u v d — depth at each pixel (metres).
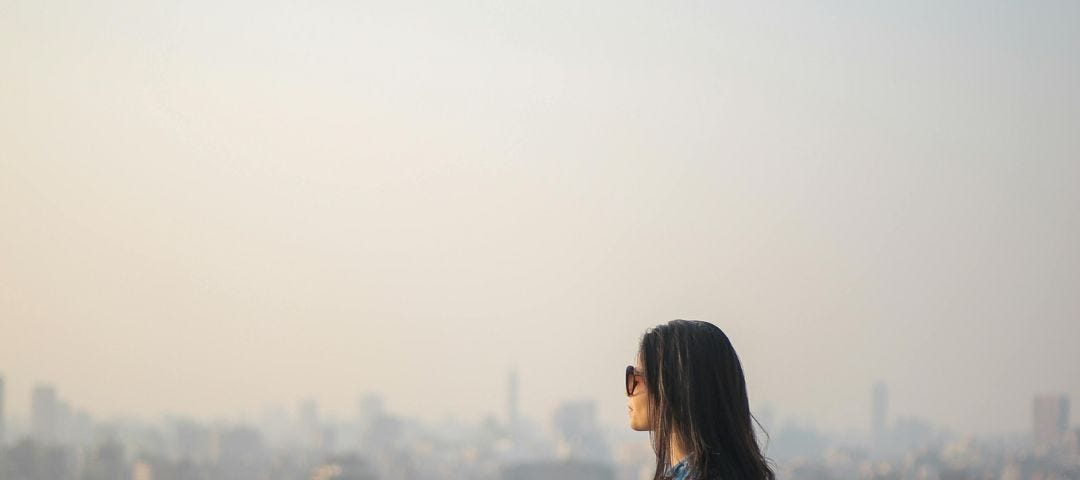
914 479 92.62
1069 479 73.25
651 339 4.44
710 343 4.36
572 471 105.38
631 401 4.47
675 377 4.32
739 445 4.27
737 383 4.35
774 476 4.35
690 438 4.27
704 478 4.20
